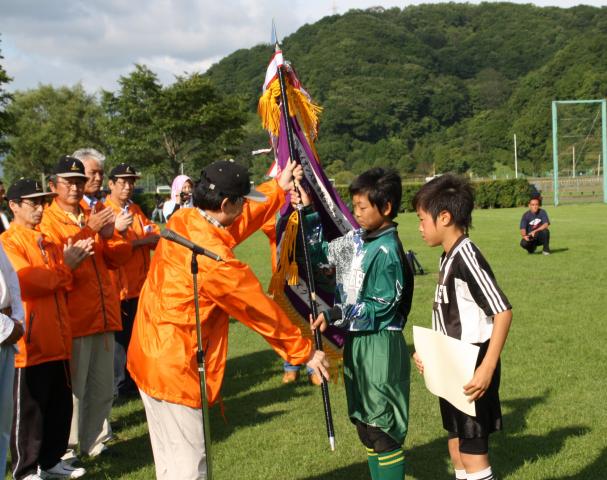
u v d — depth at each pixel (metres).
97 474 5.02
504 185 43.28
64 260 4.89
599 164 63.12
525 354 7.49
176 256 3.50
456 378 3.41
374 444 3.86
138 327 3.59
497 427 3.60
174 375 3.44
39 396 4.79
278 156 4.99
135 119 46.72
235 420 6.00
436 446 5.18
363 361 3.85
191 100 46.31
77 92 59.00
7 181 60.44
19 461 4.74
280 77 4.64
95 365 5.34
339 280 4.03
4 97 37.09
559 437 5.21
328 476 4.75
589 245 18.27
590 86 102.06
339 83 129.62
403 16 178.00
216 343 3.59
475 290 3.47
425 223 3.65
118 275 6.91
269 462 5.02
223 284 3.39
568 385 6.41
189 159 48.78
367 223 3.88
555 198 43.69
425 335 3.57
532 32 165.62
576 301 10.45
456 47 163.38
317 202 4.98
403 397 3.86
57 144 57.22
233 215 3.59
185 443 3.49
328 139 121.50
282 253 4.62
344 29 149.88
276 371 7.61
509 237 21.31
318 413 6.09
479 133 114.06
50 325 4.82
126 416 6.38
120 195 7.11
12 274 4.39
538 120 103.69
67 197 5.43
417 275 13.81
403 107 125.12
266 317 3.44
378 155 115.69
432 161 114.69
